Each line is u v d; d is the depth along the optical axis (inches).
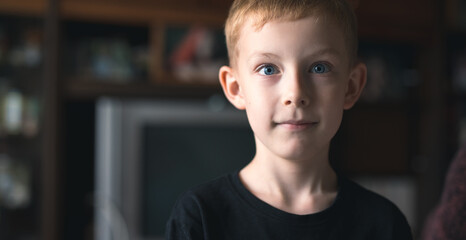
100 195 85.4
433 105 98.0
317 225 20.9
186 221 21.0
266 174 21.6
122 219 85.8
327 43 18.7
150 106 87.4
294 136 18.7
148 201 87.1
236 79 21.7
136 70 87.0
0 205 77.9
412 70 103.6
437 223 26.2
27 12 75.6
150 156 87.5
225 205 21.5
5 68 78.4
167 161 87.9
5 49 78.2
